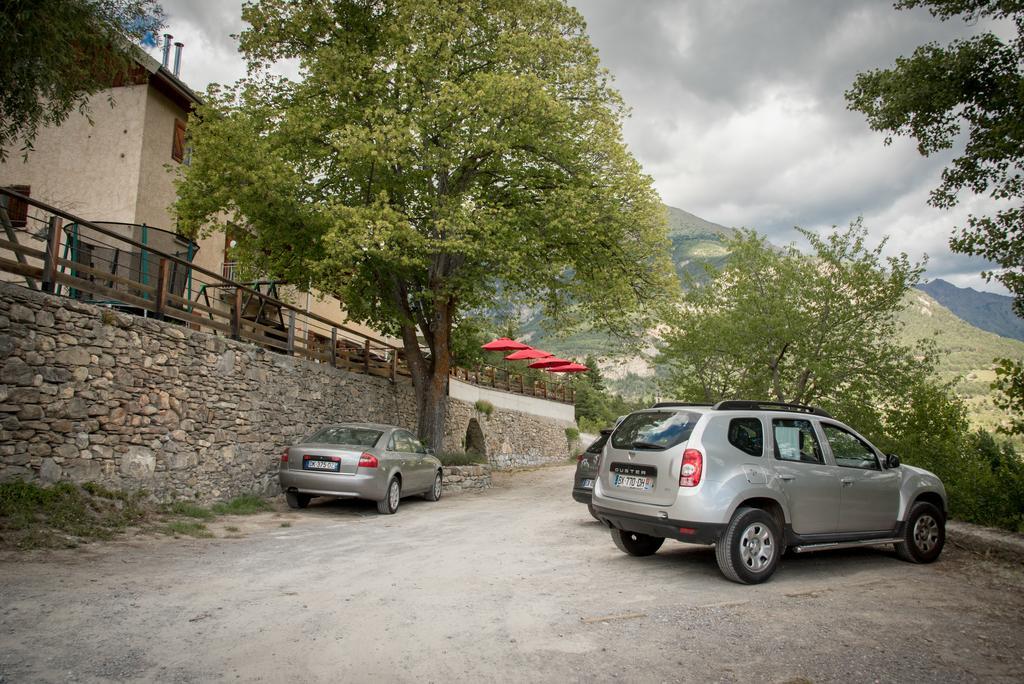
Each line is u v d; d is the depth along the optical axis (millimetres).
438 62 16219
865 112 10773
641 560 7492
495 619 4906
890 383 13492
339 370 16797
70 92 8570
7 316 7773
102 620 4500
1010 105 9242
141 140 17328
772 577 6590
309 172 16562
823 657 4156
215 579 6035
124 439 9453
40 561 6219
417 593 5719
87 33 8320
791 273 14703
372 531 9711
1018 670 4000
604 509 7121
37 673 3467
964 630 4812
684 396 16359
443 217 15422
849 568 7129
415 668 3824
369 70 16438
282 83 16859
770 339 14414
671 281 17578
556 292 19375
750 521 6312
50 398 8281
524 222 16797
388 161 15008
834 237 14719
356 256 15000
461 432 29953
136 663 3711
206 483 11211
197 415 11070
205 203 14930
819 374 13656
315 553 7660
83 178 17281
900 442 11156
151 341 10086
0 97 7723
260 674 3633
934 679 3824
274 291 20125
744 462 6504
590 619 4914
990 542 7988
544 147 16594
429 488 14484
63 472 8438
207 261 20828
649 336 18484
